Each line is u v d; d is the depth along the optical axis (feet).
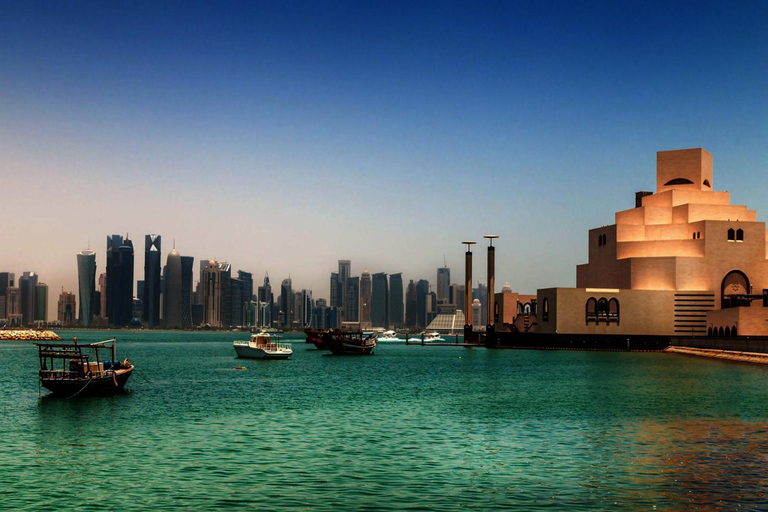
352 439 205.46
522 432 215.51
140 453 185.57
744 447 189.06
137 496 144.56
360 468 168.04
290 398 315.17
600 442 197.77
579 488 148.97
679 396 306.35
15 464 172.65
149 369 528.63
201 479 157.79
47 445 197.06
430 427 226.58
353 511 134.41
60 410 269.23
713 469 164.14
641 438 203.51
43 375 309.63
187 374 473.67
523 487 150.10
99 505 138.51
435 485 152.35
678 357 626.23
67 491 147.95
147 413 262.06
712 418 240.73
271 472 164.25
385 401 301.84
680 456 178.19
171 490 148.87
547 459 176.45
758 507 134.92
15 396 315.58
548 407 273.75
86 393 315.17
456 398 310.45
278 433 216.33
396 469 166.91
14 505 138.51
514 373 454.40
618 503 138.21
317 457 180.04
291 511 134.51
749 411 257.34
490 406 279.28
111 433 216.54
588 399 298.97
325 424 234.79
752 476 157.28
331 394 333.21
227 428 226.38
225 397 318.86
